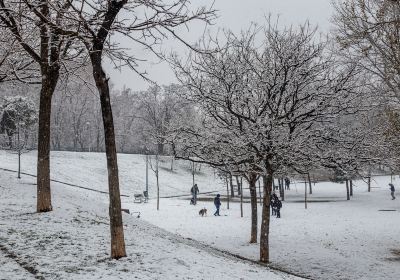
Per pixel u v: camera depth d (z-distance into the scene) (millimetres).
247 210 37750
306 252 19516
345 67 16594
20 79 15219
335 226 27141
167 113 80438
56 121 88688
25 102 46688
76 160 60281
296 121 16469
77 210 16547
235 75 17203
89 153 66125
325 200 46750
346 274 15508
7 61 15352
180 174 73625
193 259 10234
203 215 33406
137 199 44562
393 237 22828
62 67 14039
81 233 11953
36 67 17953
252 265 12484
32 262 8828
